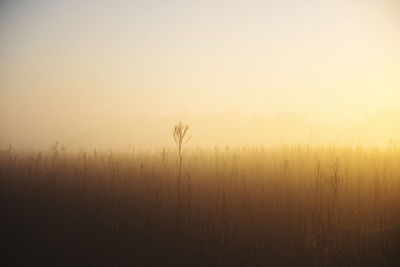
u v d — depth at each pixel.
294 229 14.84
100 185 22.48
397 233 14.22
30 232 14.91
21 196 20.33
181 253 13.23
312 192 19.27
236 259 12.65
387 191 19.00
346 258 12.47
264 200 18.53
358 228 14.89
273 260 12.56
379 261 12.32
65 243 13.84
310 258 12.50
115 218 16.41
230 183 21.14
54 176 24.00
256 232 14.67
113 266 12.20
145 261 12.62
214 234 14.16
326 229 13.48
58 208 18.20
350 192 19.27
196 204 18.12
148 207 17.56
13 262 12.20
